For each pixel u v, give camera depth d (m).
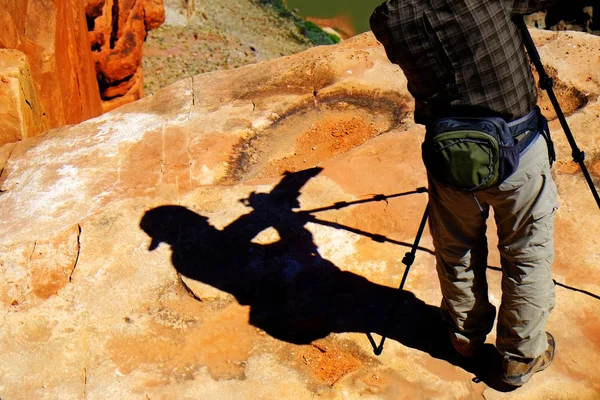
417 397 3.39
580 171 4.56
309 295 3.91
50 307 3.92
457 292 3.22
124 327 3.80
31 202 4.64
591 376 3.43
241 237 4.25
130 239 4.27
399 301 3.54
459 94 2.70
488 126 2.65
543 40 5.86
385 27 2.75
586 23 22.00
